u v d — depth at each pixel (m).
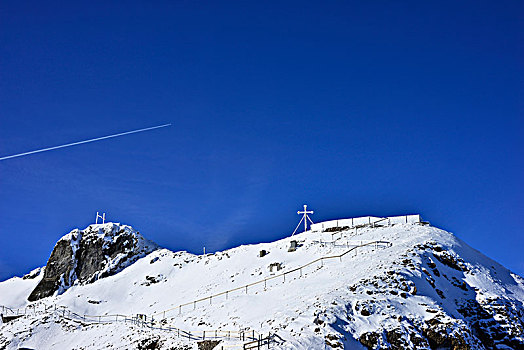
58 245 105.19
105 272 100.06
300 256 82.56
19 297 97.62
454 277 66.50
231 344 50.78
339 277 64.44
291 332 49.38
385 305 55.22
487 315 59.62
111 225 108.81
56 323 75.31
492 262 76.38
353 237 85.50
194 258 99.69
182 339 57.38
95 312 84.00
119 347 60.09
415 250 69.25
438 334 52.62
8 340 71.00
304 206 100.00
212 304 69.06
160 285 90.19
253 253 91.38
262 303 62.59
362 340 49.62
